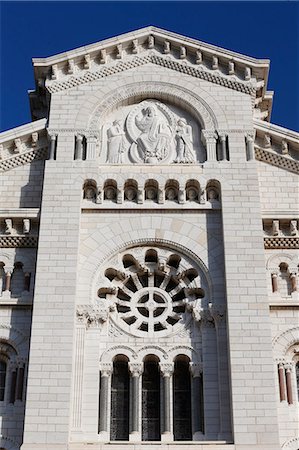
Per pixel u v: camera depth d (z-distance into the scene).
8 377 34.25
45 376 32.34
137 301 36.12
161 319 35.50
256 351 33.09
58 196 37.22
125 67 41.84
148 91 41.16
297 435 32.78
